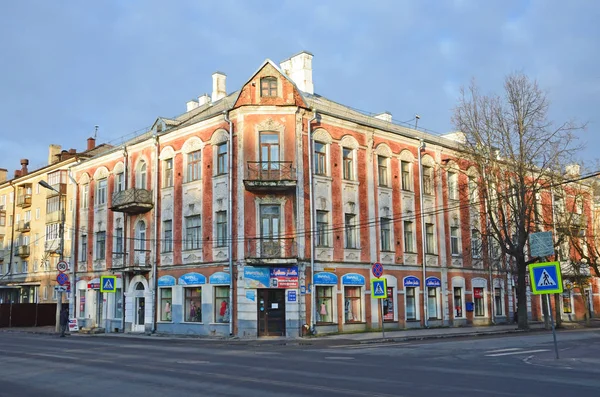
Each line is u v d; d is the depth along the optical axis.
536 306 47.38
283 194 31.16
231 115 32.25
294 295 30.09
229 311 30.69
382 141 36.41
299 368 15.03
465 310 40.09
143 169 38.59
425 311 37.00
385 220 35.91
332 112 35.84
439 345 23.11
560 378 12.74
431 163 39.66
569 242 41.91
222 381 12.53
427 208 38.78
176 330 33.97
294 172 30.89
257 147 31.25
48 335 37.03
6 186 66.31
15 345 25.64
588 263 40.28
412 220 37.53
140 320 37.28
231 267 30.83
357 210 34.06
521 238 36.03
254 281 30.03
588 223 44.06
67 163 56.06
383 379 12.65
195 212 33.91
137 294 37.75
